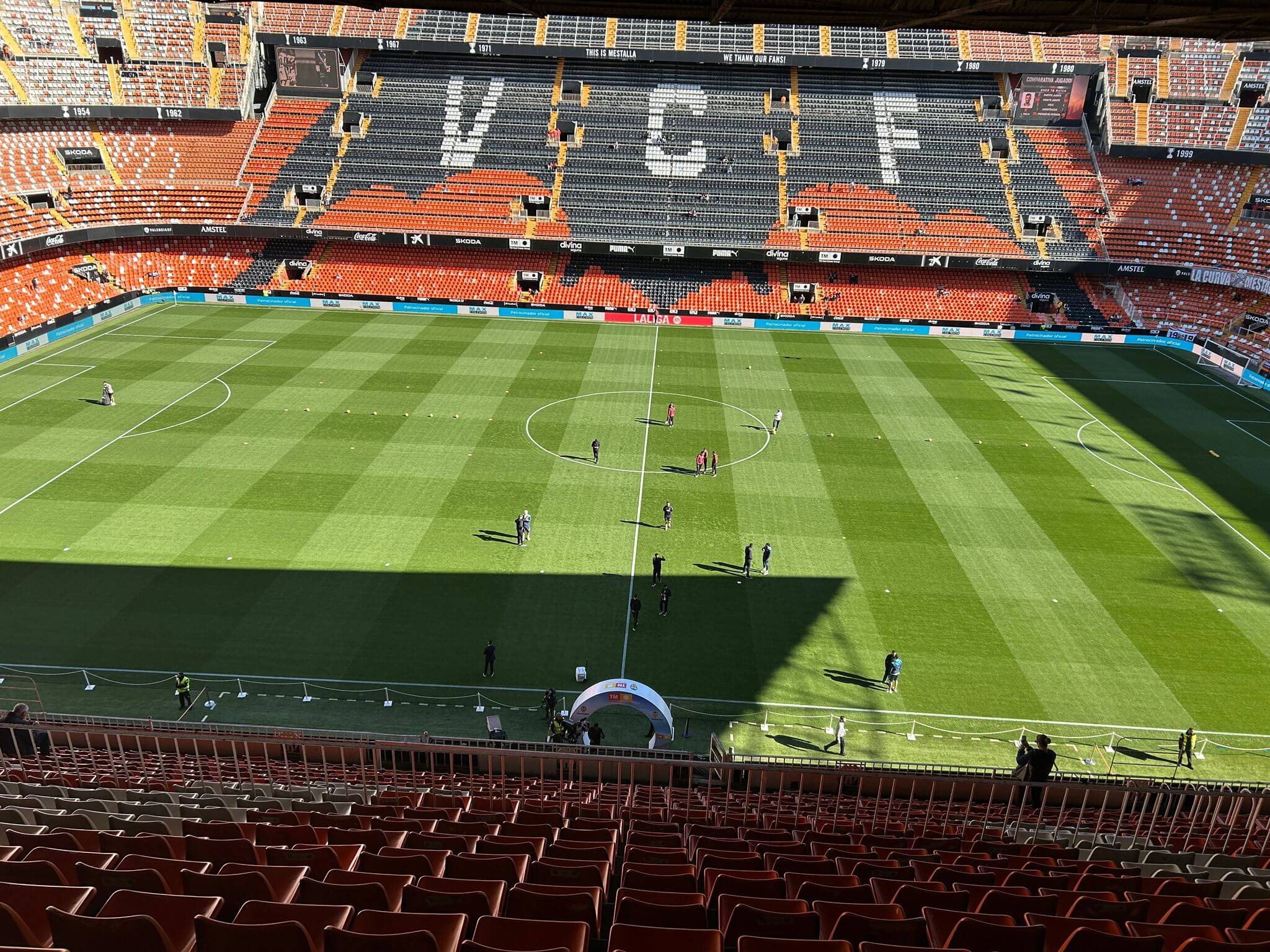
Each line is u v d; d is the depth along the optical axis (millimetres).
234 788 17875
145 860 10078
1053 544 41281
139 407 54000
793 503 44719
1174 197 81688
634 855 12539
